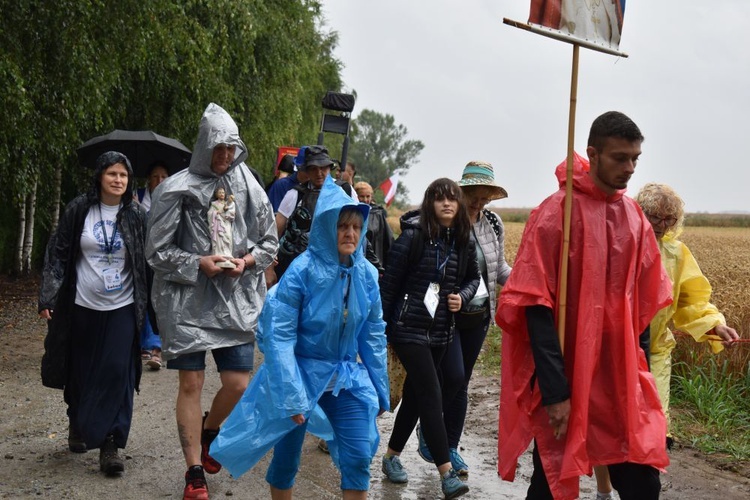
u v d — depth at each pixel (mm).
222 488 5160
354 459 3994
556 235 3557
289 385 3781
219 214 5027
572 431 3486
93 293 5320
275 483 4223
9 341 9461
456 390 5367
